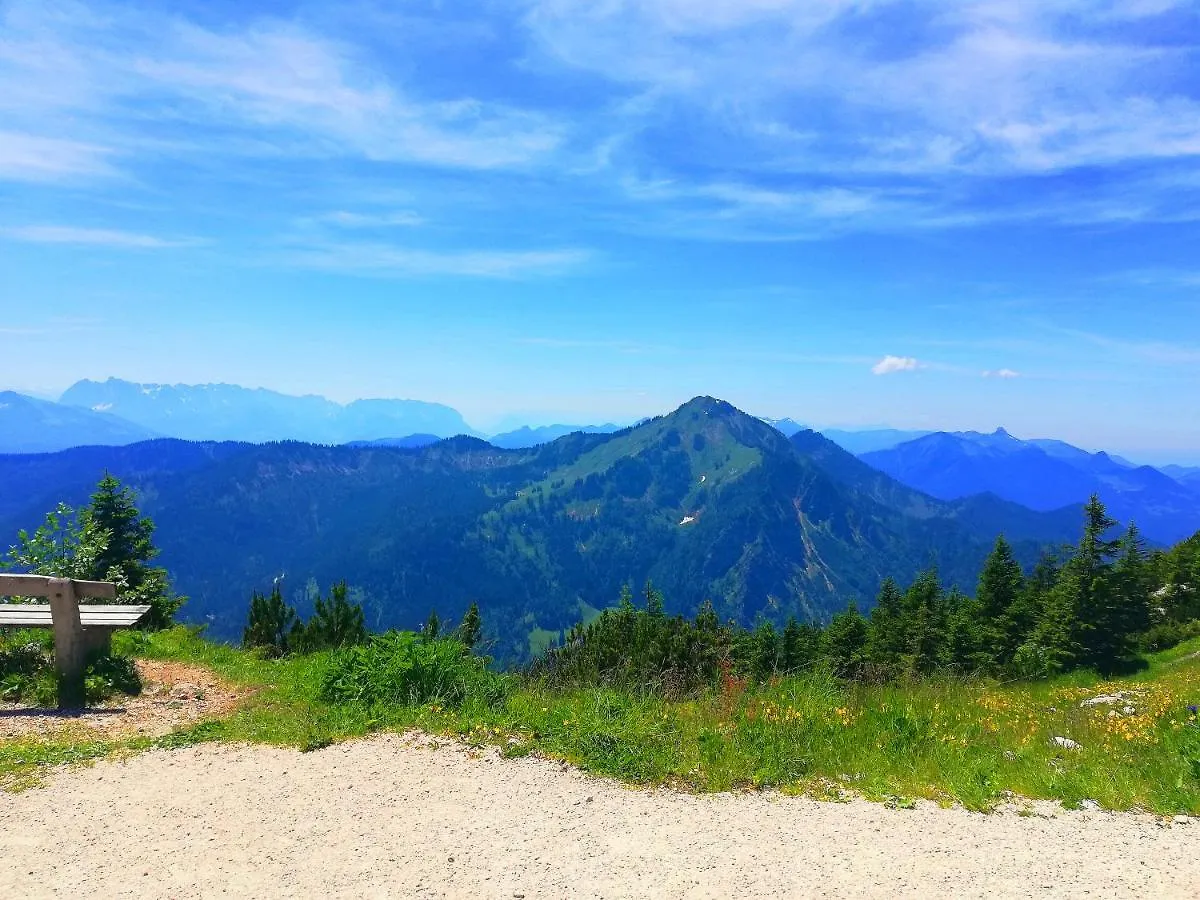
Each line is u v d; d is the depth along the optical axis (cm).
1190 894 483
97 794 643
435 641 1056
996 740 831
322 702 965
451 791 658
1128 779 692
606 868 511
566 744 775
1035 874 508
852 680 1162
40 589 924
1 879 490
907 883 493
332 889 479
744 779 689
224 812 606
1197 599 5475
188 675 1141
